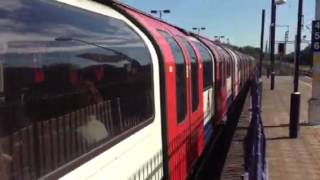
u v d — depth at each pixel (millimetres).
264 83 54719
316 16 16547
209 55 13688
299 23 14938
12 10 2918
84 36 3865
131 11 6445
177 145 7574
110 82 4426
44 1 3367
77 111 3645
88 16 4121
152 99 6051
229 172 9305
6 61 2779
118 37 4797
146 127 5660
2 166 2695
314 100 17125
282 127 17109
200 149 10766
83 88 3773
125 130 4781
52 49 3289
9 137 2775
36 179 3018
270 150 12625
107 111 4301
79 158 3594
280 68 91312
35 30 3113
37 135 3064
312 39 16828
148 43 6137
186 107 8672
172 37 8344
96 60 4078
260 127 5844
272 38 41594
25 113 2941
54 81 3301
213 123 14125
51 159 3209
